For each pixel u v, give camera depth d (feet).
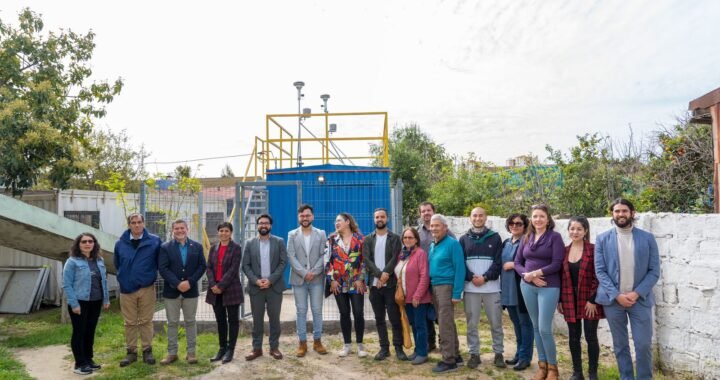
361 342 19.08
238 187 24.71
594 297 14.93
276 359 19.03
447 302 17.24
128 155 76.59
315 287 19.74
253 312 19.13
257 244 19.42
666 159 28.30
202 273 19.13
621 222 13.92
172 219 31.01
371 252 19.03
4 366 18.30
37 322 27.50
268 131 34.55
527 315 17.19
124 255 18.60
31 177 34.99
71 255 17.94
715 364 14.32
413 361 18.06
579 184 31.22
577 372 15.42
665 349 16.17
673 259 15.90
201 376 17.26
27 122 34.65
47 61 39.65
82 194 32.91
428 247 19.70
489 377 16.58
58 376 17.60
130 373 17.44
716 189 20.02
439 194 42.70
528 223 17.61
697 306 14.96
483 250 17.49
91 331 18.35
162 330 23.49
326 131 34.22
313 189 32.37
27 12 38.91
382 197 32.19
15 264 32.76
